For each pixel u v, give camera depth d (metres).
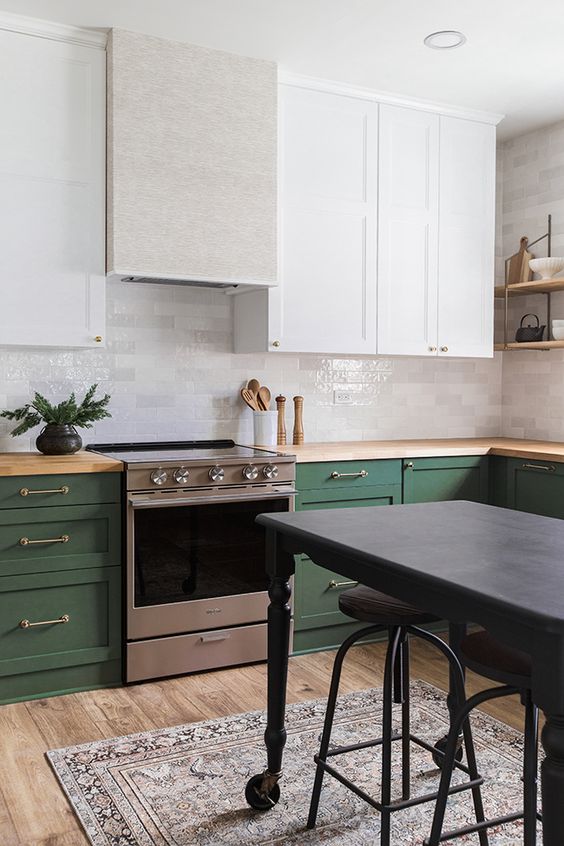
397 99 4.34
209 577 3.61
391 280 4.38
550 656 1.40
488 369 5.26
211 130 3.75
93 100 3.59
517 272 4.96
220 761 2.77
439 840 1.90
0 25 3.39
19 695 3.30
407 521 2.29
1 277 3.45
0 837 2.32
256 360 4.47
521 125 4.81
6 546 3.24
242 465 3.63
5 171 3.44
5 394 3.85
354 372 4.79
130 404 4.14
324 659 3.80
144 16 3.41
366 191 4.28
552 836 1.41
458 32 3.55
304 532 2.12
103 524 3.42
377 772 2.69
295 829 2.37
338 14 3.38
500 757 2.79
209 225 3.76
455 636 2.48
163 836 2.32
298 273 4.10
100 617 3.43
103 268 3.64
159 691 3.41
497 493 4.39
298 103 4.07
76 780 2.63
